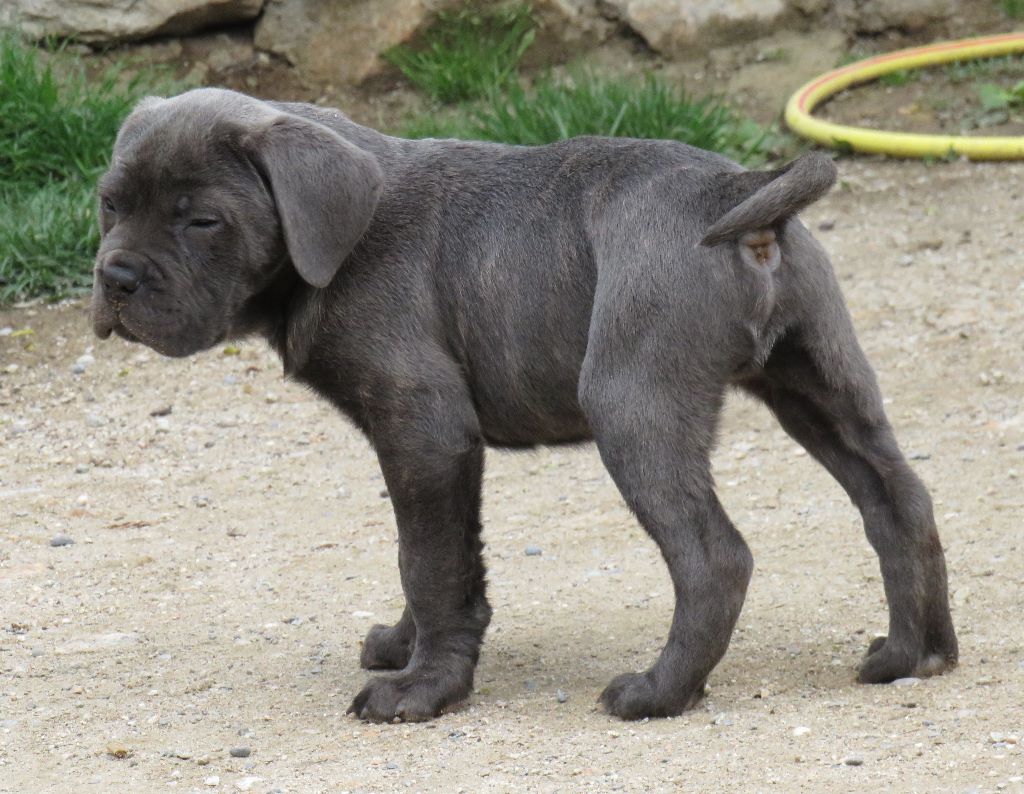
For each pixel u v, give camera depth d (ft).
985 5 75.36
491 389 30.53
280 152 28.73
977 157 66.18
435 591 29.99
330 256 28.53
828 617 34.58
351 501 45.27
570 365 29.81
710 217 28.27
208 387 53.93
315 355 30.19
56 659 33.96
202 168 28.89
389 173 30.99
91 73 69.72
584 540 41.42
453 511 29.96
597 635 34.55
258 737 29.07
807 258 28.78
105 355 55.67
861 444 29.99
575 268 29.58
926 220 61.93
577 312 29.58
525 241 30.01
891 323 54.39
